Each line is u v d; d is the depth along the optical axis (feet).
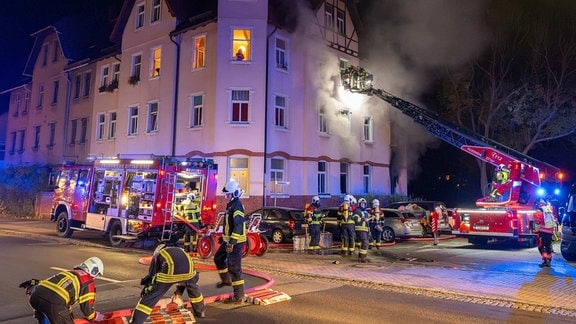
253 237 40.78
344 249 43.80
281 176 70.59
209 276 30.73
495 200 50.29
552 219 37.22
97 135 91.66
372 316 21.06
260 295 23.98
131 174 45.83
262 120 67.36
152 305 17.72
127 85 83.92
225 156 66.49
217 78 67.77
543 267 36.27
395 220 56.08
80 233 59.21
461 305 23.62
